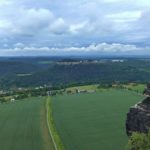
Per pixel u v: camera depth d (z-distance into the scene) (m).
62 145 166.50
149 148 87.19
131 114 96.81
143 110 92.81
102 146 160.75
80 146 165.00
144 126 91.19
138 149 88.44
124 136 175.38
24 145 173.25
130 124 97.38
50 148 163.38
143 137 89.06
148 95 93.56
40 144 172.25
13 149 167.88
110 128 199.00
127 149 100.81
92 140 173.62
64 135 190.38
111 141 167.75
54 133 190.75
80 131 197.62
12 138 189.50
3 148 171.00
